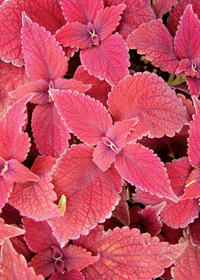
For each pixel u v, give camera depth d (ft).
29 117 1.43
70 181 1.17
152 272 1.16
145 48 1.33
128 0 1.39
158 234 1.30
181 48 1.38
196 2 1.46
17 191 1.17
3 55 1.32
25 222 1.21
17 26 1.32
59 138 1.28
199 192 1.26
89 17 1.36
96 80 1.38
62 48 1.37
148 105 1.24
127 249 1.19
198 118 1.25
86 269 1.22
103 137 1.21
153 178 1.16
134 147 1.21
